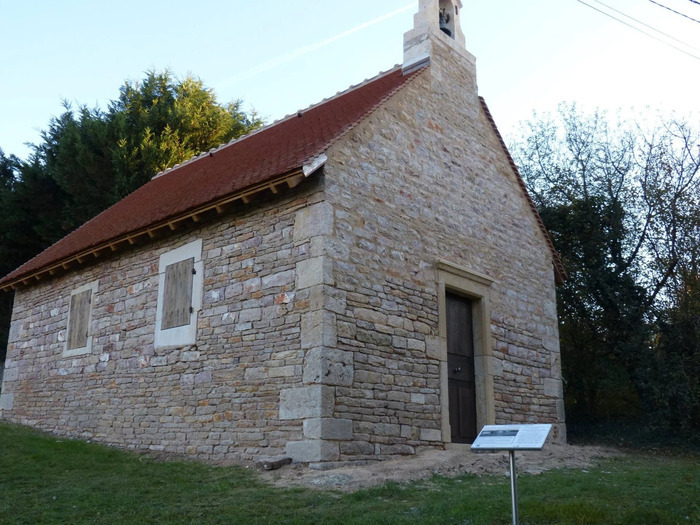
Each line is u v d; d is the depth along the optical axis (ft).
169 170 53.06
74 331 39.42
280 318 27.91
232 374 29.12
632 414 45.03
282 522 17.61
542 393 39.19
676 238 46.98
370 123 31.45
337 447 25.61
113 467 26.45
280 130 42.47
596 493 21.16
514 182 42.47
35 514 18.85
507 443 15.48
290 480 23.08
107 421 34.81
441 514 17.89
